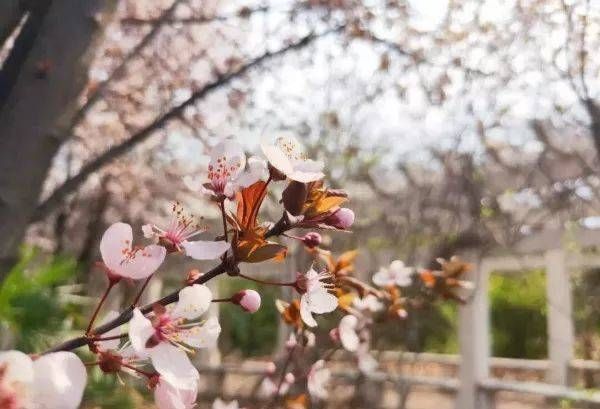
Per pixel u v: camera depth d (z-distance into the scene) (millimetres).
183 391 1031
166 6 5520
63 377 816
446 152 6316
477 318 7371
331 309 1249
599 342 8672
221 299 1153
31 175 1497
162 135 6441
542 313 12117
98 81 4984
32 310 4359
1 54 2295
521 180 6164
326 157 6660
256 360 11797
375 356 6293
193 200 6984
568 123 5680
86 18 1572
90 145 6270
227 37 5949
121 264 1036
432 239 6395
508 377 9852
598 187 5953
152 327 976
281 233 1111
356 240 6598
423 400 7629
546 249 6660
